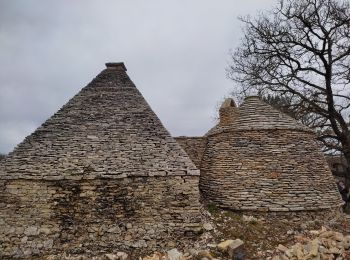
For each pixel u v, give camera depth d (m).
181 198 8.27
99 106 10.52
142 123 9.91
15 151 8.98
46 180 8.23
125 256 7.59
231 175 9.82
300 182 9.38
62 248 7.82
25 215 8.09
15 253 7.75
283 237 8.06
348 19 15.92
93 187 8.25
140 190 8.29
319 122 17.17
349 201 16.36
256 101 11.35
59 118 10.03
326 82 16.91
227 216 8.92
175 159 8.77
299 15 17.08
